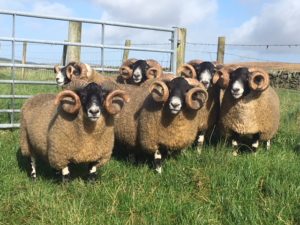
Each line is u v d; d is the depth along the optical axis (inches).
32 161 107.7
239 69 121.7
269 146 130.7
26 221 83.2
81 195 92.1
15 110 152.0
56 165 97.3
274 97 130.1
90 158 96.5
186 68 136.1
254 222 78.7
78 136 93.7
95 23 160.4
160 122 109.0
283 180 95.4
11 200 91.3
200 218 81.3
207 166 103.0
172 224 81.9
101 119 93.4
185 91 104.3
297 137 137.1
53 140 94.8
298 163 111.0
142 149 114.9
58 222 79.9
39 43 152.9
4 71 321.4
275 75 319.0
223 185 94.6
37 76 277.1
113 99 93.8
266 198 90.3
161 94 104.6
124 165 113.8
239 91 119.5
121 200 89.1
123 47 166.7
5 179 101.7
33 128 102.0
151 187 97.2
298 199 87.2
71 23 194.2
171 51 177.8
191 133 111.3
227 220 81.8
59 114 93.8
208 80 130.5
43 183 100.6
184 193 93.4
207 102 130.1
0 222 83.0
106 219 82.4
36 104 108.0
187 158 110.0
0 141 132.3
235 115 124.8
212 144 133.1
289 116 167.0
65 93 89.4
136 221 82.7
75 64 149.3
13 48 151.4
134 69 154.2
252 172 98.8
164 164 111.3
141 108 116.6
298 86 305.7
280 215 81.5
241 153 127.3
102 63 165.3
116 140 125.4
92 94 89.0
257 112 123.5
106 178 103.0
